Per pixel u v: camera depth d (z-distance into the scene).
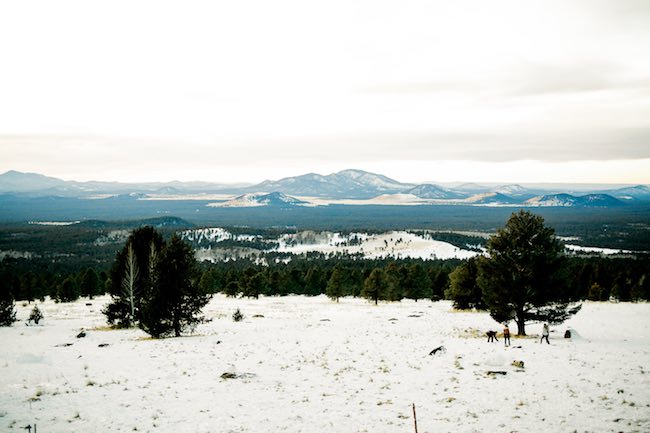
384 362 24.52
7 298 44.03
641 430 13.71
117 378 20.91
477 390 18.45
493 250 33.78
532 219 32.53
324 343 31.39
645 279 81.38
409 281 80.31
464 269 56.31
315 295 95.94
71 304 73.69
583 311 53.72
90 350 28.31
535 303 32.25
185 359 25.41
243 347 29.61
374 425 14.95
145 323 33.94
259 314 53.47
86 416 15.62
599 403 16.31
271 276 95.94
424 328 40.09
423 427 14.66
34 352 27.48
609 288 89.38
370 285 71.94
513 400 17.05
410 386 19.45
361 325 42.53
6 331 38.78
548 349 26.80
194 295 35.47
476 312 56.28
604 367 21.72
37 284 91.81
